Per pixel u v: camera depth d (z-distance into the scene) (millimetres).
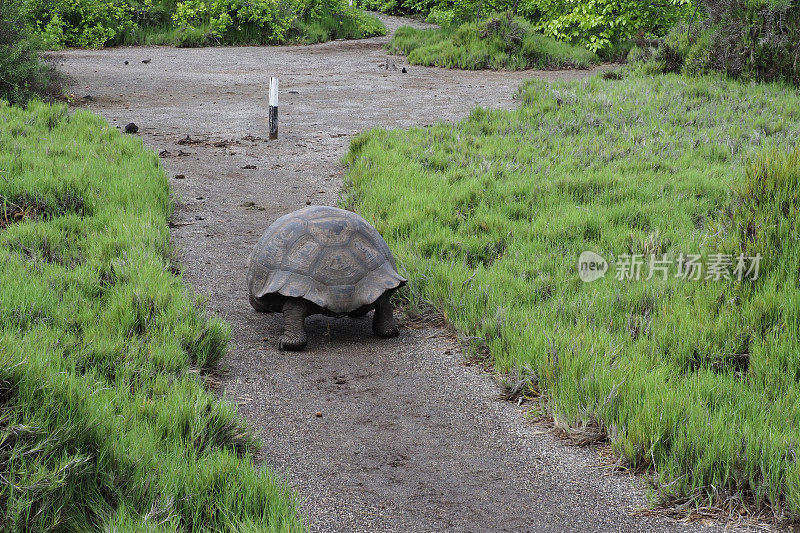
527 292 6102
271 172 10828
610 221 7762
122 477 3367
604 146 11109
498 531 3479
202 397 4355
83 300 5648
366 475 3955
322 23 32125
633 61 19359
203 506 3379
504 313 5617
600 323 5469
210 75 20438
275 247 5531
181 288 6301
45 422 3287
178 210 9055
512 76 20531
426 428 4492
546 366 4797
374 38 32156
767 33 16000
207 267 7301
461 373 5242
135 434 3713
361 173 9953
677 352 4898
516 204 8320
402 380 5137
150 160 10109
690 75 17078
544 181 9109
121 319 5328
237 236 8219
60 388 3576
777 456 3680
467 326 5715
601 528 3508
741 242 5781
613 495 3783
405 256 6883
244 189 9977
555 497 3775
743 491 3682
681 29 18438
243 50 26891
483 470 4031
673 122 12867
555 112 13797
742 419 4070
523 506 3691
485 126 12734
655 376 4516
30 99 13805
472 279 6414
